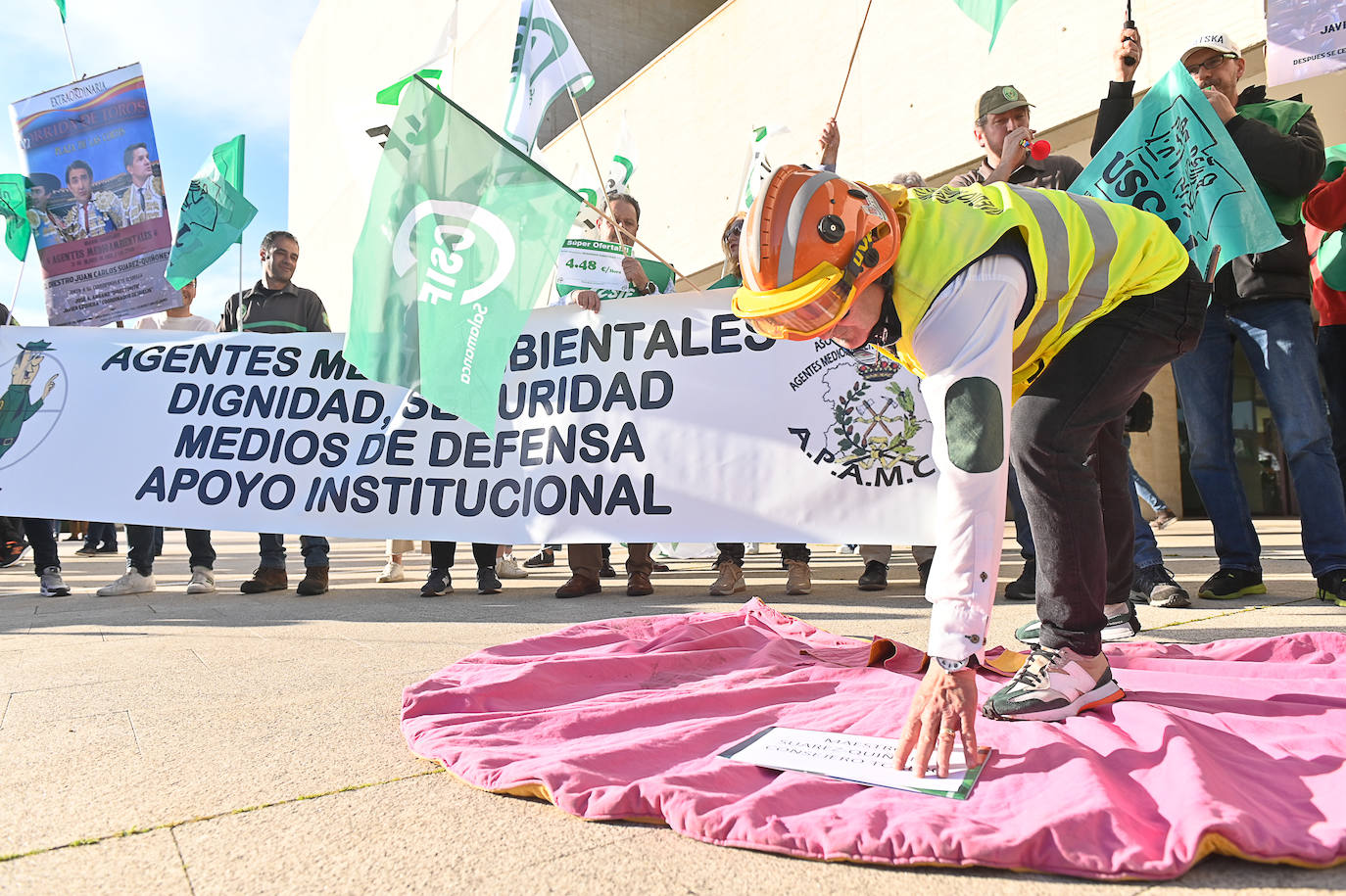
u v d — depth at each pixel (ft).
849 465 12.46
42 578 16.37
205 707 6.82
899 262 4.99
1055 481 5.72
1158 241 5.79
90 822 4.44
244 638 10.17
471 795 4.80
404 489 14.06
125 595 15.94
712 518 12.80
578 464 13.44
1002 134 10.93
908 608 11.74
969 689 4.60
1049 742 4.92
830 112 32.27
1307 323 10.59
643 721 6.00
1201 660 6.93
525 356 13.99
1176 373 11.64
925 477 12.20
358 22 76.48
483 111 54.85
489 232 9.48
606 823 4.37
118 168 17.11
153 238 17.04
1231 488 11.33
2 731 6.20
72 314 17.19
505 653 8.18
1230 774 4.47
